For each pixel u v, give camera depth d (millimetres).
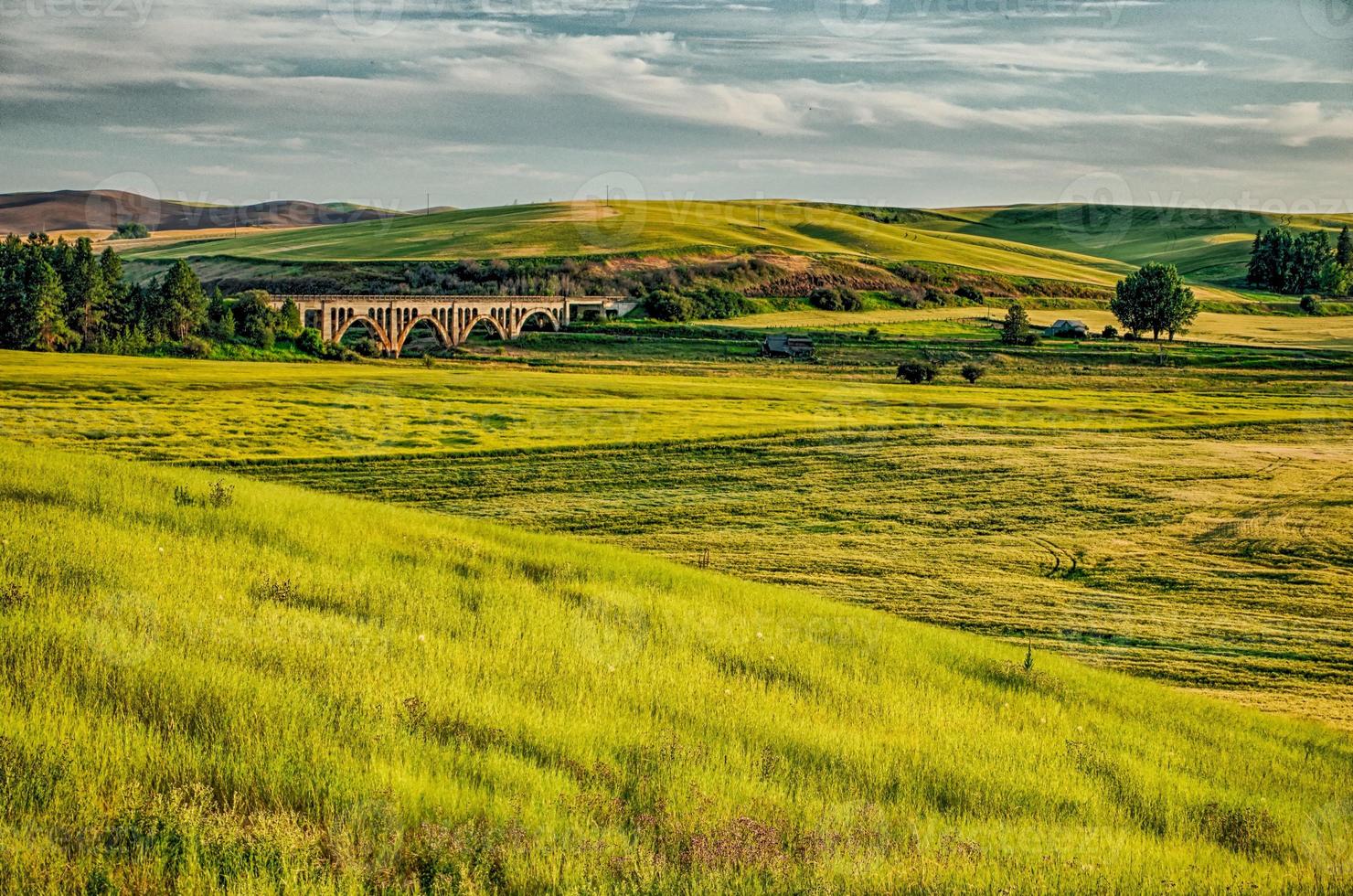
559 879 9258
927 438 74625
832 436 73625
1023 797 14930
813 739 15758
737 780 13188
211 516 25000
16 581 16562
